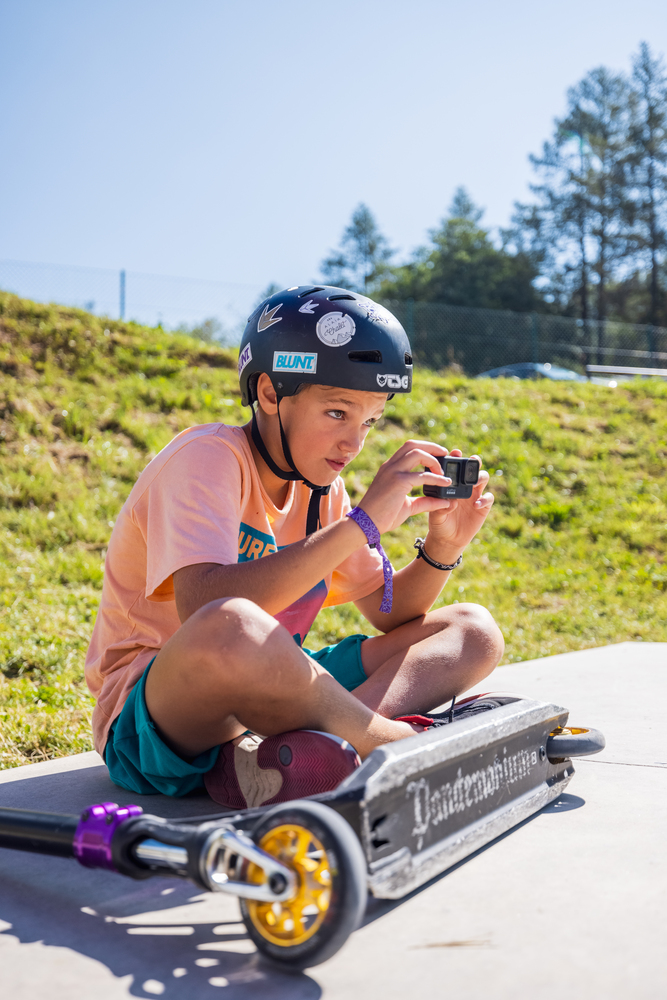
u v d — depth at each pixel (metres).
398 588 2.07
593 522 7.27
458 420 8.94
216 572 1.50
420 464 1.62
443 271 49.06
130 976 1.06
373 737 1.47
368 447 7.89
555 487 7.96
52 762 2.16
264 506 1.81
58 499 5.91
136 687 1.64
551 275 48.81
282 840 1.03
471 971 1.05
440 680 1.91
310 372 1.65
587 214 47.72
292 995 1.01
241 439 1.77
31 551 5.13
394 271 53.91
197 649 1.37
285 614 1.90
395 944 1.13
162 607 1.77
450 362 16.23
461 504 1.99
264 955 1.03
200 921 1.23
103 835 1.13
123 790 1.86
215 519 1.57
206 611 1.38
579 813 1.66
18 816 1.27
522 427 9.14
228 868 1.03
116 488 6.27
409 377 1.75
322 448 1.72
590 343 21.00
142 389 7.86
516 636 4.60
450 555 2.02
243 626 1.36
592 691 2.90
